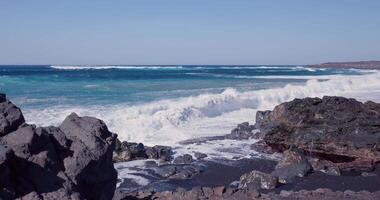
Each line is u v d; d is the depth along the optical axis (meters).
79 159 7.33
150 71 84.75
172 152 17.03
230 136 19.95
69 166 7.18
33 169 6.76
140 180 13.45
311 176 13.64
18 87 36.72
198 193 9.94
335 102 17.19
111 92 34.34
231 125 22.67
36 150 7.00
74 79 50.69
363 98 32.47
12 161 6.59
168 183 13.22
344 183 12.75
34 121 19.52
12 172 6.63
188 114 23.83
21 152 6.74
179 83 47.19
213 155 16.73
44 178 6.79
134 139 19.14
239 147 18.06
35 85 39.56
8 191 6.25
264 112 20.88
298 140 16.94
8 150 6.40
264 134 17.86
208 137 19.84
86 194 7.54
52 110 22.78
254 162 15.80
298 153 15.14
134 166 15.09
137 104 25.89
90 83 44.47
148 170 14.59
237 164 15.48
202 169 14.68
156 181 13.39
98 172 7.77
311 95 35.44
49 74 61.34
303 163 14.25
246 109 28.00
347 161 16.03
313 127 16.86
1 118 7.16
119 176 13.84
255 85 44.12
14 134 6.96
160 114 22.55
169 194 9.96
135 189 12.41
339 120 16.55
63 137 7.58
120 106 24.97
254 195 9.98
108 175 8.09
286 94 33.94
